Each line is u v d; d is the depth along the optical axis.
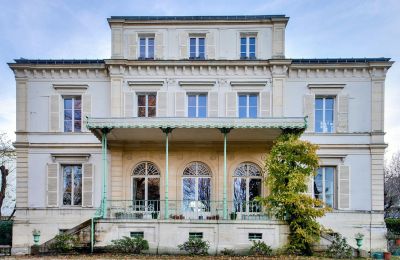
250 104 23.45
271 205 17.83
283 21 23.39
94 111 23.42
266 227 17.67
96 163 23.05
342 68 23.33
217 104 23.06
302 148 17.75
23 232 22.64
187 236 17.70
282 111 22.84
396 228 28.92
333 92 23.45
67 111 23.78
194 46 24.00
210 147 22.44
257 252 16.98
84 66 23.36
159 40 23.70
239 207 22.02
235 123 18.41
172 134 20.56
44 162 23.19
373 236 22.36
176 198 22.19
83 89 23.55
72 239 17.53
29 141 23.22
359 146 23.06
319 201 17.42
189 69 23.27
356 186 22.91
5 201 39.38
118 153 22.42
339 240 18.05
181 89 23.22
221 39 23.69
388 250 22.00
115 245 17.19
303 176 17.52
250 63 22.94
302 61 23.36
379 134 23.09
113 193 22.22
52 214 22.75
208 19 23.58
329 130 23.55
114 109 22.94
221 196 22.14
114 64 22.94
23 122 23.31
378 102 23.28
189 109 23.45
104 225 17.78
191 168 22.48
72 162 23.22
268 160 18.41
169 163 22.39
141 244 17.09
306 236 16.86
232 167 22.31
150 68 23.23
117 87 23.06
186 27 23.78
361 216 22.58
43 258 15.47
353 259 16.56
